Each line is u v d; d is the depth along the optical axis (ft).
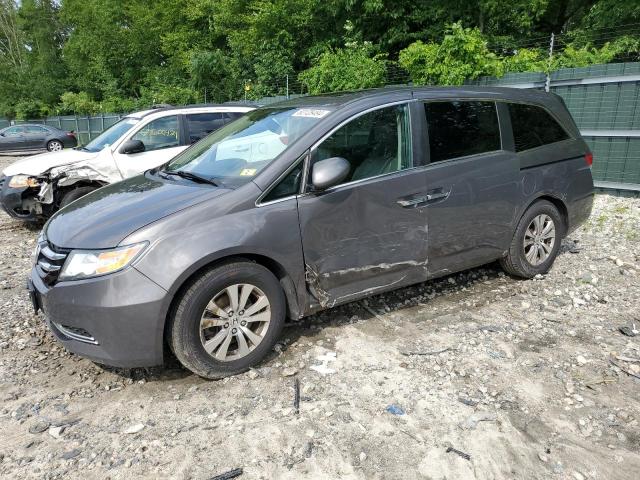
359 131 12.00
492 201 13.89
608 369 10.99
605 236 20.67
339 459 8.46
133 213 10.58
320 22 67.87
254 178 10.98
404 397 10.06
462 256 13.76
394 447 8.72
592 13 51.13
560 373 10.80
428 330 12.71
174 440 9.00
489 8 54.24
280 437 8.99
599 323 13.08
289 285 11.22
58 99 122.62
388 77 51.39
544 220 15.49
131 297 9.63
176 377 10.98
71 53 116.16
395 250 12.44
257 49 72.28
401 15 58.85
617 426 9.26
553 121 15.65
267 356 11.60
